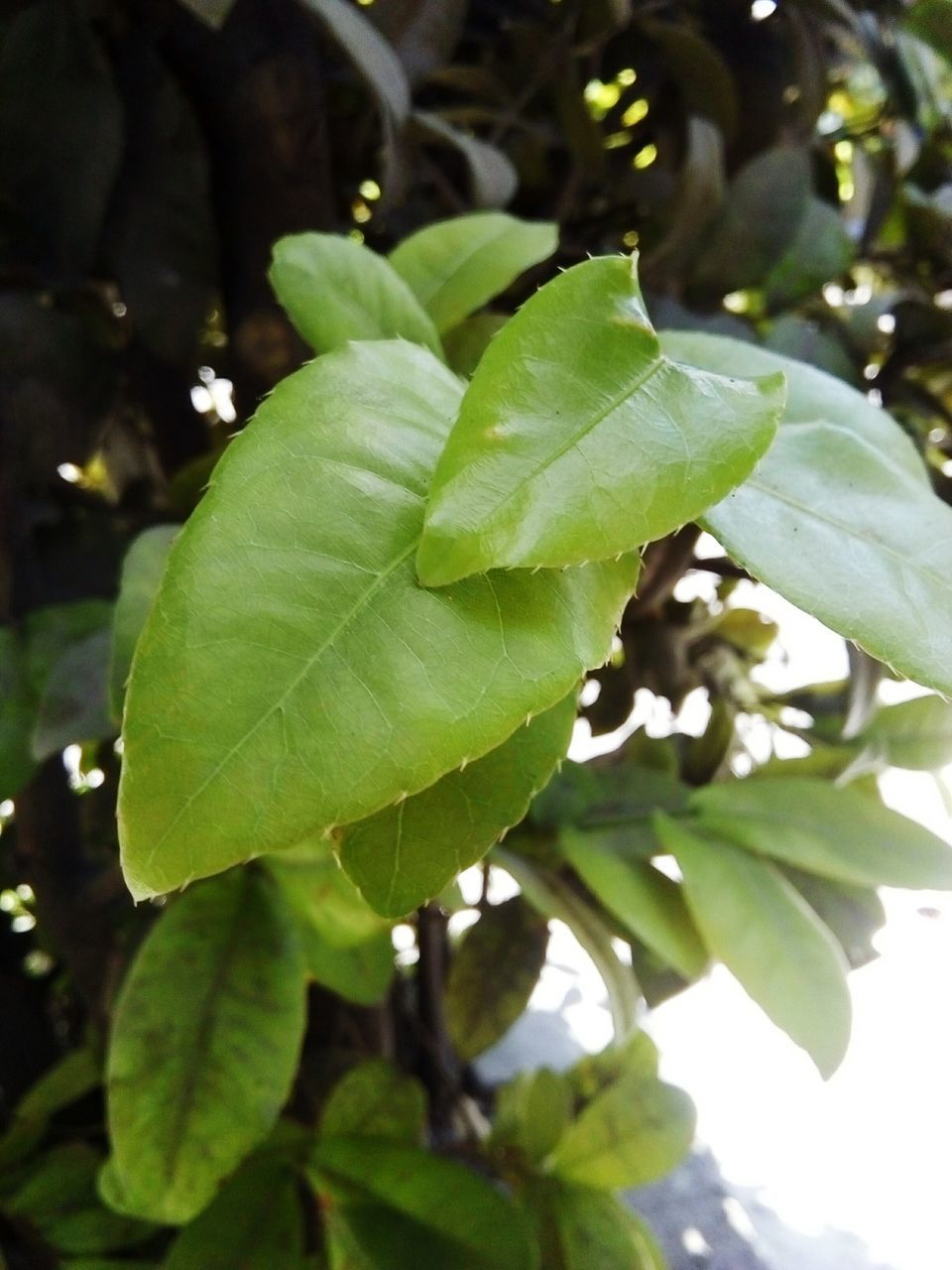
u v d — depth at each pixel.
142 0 0.18
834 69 0.24
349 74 0.20
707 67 0.20
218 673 0.07
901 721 0.21
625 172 0.23
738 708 0.25
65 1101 0.23
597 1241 0.20
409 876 0.09
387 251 0.22
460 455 0.07
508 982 0.22
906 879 0.17
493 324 0.15
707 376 0.08
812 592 0.08
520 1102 0.24
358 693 0.07
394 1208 0.19
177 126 0.19
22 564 0.21
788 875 0.20
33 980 0.29
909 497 0.09
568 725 0.09
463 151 0.18
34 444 0.21
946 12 0.19
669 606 0.25
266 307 0.20
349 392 0.08
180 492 0.19
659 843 0.18
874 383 0.22
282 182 0.19
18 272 0.20
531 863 0.19
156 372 0.23
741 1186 0.33
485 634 0.07
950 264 0.22
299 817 0.07
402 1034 0.30
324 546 0.07
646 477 0.07
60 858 0.24
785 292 0.21
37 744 0.16
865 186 0.24
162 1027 0.17
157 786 0.06
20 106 0.18
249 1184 0.19
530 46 0.21
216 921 0.18
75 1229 0.22
